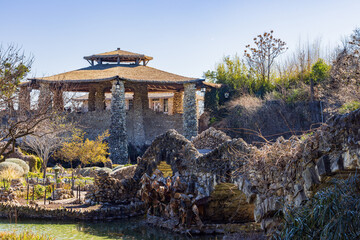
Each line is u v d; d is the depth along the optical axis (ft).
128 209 60.23
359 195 19.74
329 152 22.88
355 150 20.56
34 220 55.47
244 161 35.01
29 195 68.23
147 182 54.60
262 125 109.81
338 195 20.36
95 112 130.72
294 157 26.20
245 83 141.18
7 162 82.64
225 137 57.21
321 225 20.29
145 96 139.54
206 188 44.24
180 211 47.55
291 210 23.72
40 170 99.86
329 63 127.34
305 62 133.59
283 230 22.99
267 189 30.53
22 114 46.62
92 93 138.41
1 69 44.21
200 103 180.96
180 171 50.80
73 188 76.54
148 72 134.62
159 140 57.82
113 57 146.41
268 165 30.30
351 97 63.00
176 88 149.07
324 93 95.71
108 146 118.01
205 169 44.47
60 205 61.82
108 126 128.67
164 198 52.95
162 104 180.65
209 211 48.47
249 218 49.39
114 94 118.32
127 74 126.52
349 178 20.83
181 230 47.01
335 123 22.27
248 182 33.50
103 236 45.65
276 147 29.19
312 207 22.04
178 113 143.33
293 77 133.69
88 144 101.76
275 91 125.49
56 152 109.50
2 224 51.70
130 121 136.05
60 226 51.55
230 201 48.39
